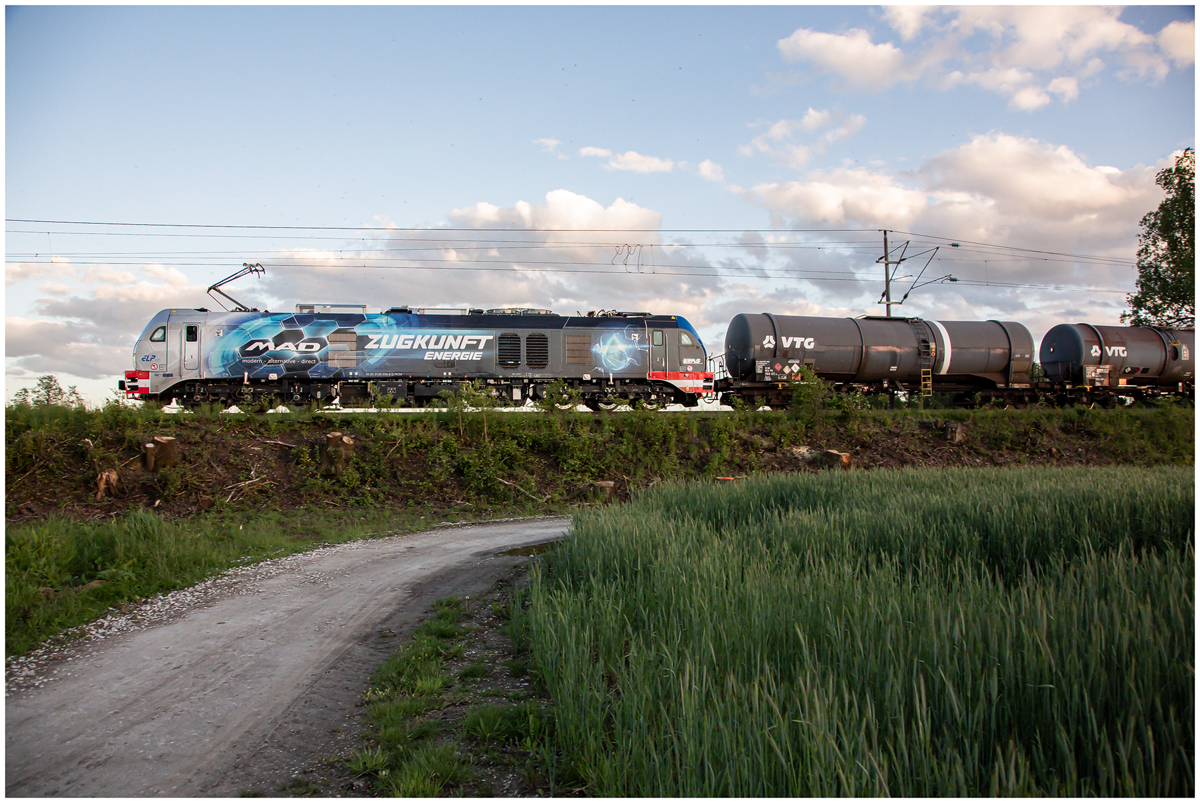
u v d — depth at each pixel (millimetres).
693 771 3826
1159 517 8586
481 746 5078
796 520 9836
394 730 5332
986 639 4625
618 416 22094
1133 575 5906
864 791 3432
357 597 9484
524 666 6637
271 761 5039
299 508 16250
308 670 6832
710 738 3920
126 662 7102
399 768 4824
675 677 4781
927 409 27594
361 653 7312
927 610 5164
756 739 3789
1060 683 3980
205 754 5156
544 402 22391
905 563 7781
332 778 4781
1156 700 3658
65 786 4723
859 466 22250
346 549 12961
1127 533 8148
